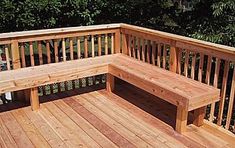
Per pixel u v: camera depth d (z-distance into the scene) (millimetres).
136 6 6773
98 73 4258
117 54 4785
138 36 4391
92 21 6398
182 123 3238
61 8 5949
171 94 3258
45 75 3768
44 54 7984
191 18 6395
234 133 3354
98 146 3066
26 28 5777
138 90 4566
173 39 3723
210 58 3320
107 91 4520
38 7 5531
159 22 7008
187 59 3660
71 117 3688
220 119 3328
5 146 3066
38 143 3123
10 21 5609
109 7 6516
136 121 3582
